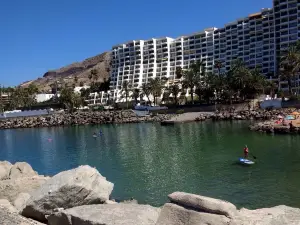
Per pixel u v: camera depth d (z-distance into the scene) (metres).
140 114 169.00
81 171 16.02
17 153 75.94
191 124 122.31
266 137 72.19
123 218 11.17
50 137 110.19
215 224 9.27
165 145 70.94
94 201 15.02
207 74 189.88
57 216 12.50
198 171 42.81
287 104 132.62
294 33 189.88
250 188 33.59
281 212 9.98
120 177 42.12
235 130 91.00
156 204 30.25
